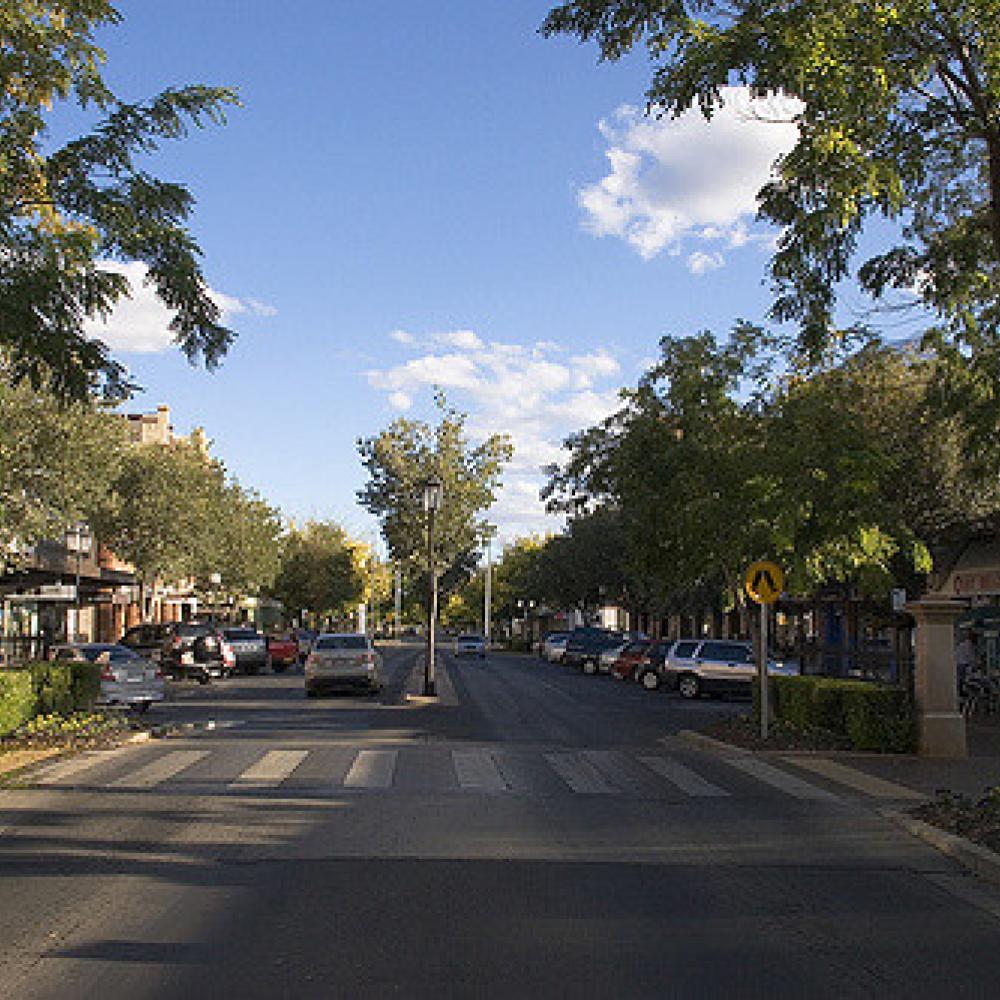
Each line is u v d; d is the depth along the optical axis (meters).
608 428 23.53
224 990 5.93
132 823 10.96
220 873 8.73
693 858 9.48
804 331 11.75
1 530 23.09
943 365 13.05
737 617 54.41
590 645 48.69
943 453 21.11
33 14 11.02
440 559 35.16
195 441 53.69
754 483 17.80
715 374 20.73
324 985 6.00
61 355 10.61
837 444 17.33
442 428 35.22
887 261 12.20
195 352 11.58
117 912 7.54
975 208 12.05
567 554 62.03
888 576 17.72
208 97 10.95
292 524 86.25
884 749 16.61
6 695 17.61
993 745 18.22
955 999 5.96
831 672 36.88
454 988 5.96
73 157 10.62
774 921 7.46
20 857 9.37
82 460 25.89
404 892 8.09
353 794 12.80
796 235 10.68
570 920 7.35
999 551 24.95
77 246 10.21
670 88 10.23
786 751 16.67
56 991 5.91
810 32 9.45
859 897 8.22
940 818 10.89
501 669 52.31
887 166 10.17
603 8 10.23
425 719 23.36
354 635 31.91
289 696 31.41
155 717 23.66
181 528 43.75
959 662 26.58
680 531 20.20
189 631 40.16
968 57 10.38
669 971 6.30
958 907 7.99
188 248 11.00
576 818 11.33
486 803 12.18
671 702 30.34
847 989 6.08
